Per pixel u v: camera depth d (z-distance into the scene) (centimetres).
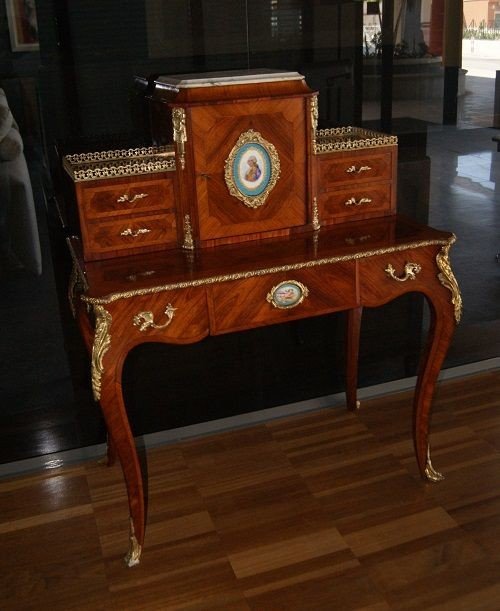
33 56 201
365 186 208
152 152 202
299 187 198
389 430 244
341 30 226
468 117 251
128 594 178
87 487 221
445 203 260
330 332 259
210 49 214
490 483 213
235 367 250
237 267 177
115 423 177
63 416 235
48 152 210
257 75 189
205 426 249
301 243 193
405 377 276
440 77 242
